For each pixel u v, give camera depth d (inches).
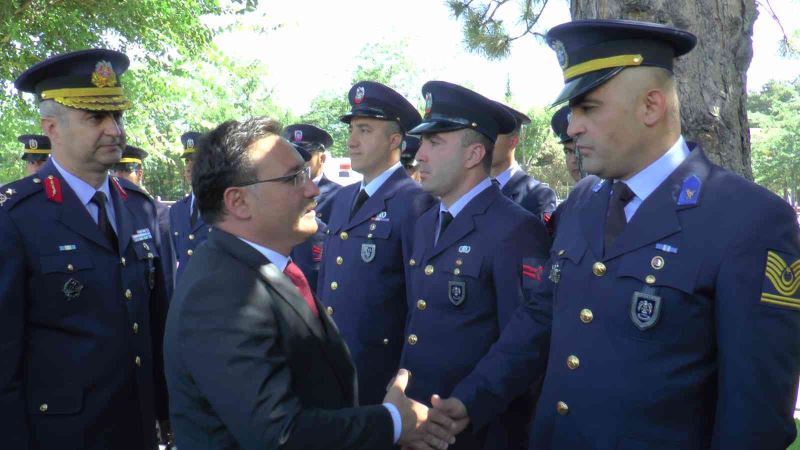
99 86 104.6
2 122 369.7
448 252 115.5
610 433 73.8
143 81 387.5
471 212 115.6
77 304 100.5
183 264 212.1
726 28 130.7
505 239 110.8
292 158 76.1
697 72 130.5
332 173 502.0
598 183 86.4
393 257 143.6
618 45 74.3
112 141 105.7
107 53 105.8
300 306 73.6
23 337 96.3
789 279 68.2
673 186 75.4
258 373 65.3
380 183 152.1
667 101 75.9
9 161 491.5
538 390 119.7
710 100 130.2
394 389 80.4
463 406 93.8
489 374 96.2
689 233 72.2
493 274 110.3
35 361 97.8
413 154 214.1
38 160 265.6
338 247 151.5
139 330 109.4
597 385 75.3
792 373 68.7
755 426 66.7
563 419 78.6
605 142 75.7
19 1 334.3
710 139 130.6
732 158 132.0
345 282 146.5
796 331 68.4
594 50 75.3
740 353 67.4
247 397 64.3
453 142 116.0
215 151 74.9
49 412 97.5
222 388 64.9
